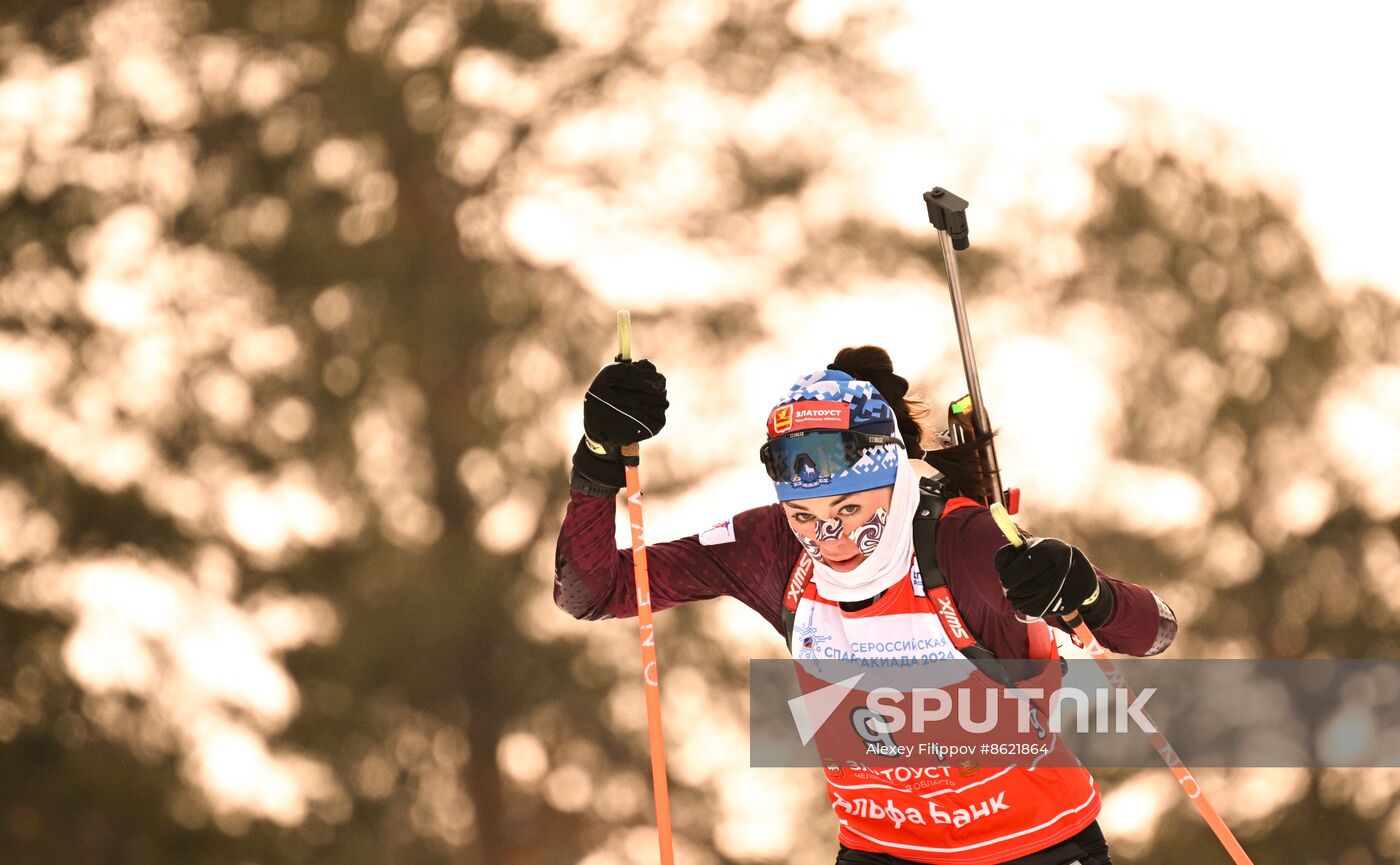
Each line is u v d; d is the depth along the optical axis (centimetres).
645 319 4609
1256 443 4738
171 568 4550
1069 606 1093
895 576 1152
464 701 4488
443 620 4425
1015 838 1170
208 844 4378
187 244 4616
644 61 4838
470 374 4562
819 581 1178
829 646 1189
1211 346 4762
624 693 4494
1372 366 4906
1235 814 4566
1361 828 4622
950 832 1183
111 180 4675
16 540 4559
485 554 4462
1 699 4484
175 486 4572
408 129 4650
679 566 1287
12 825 4369
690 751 4478
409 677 4469
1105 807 4547
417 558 4462
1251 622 4706
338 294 4575
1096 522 4600
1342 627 4700
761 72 4825
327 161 4634
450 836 4469
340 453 4509
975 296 4678
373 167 4638
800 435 1132
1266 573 4734
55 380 4609
